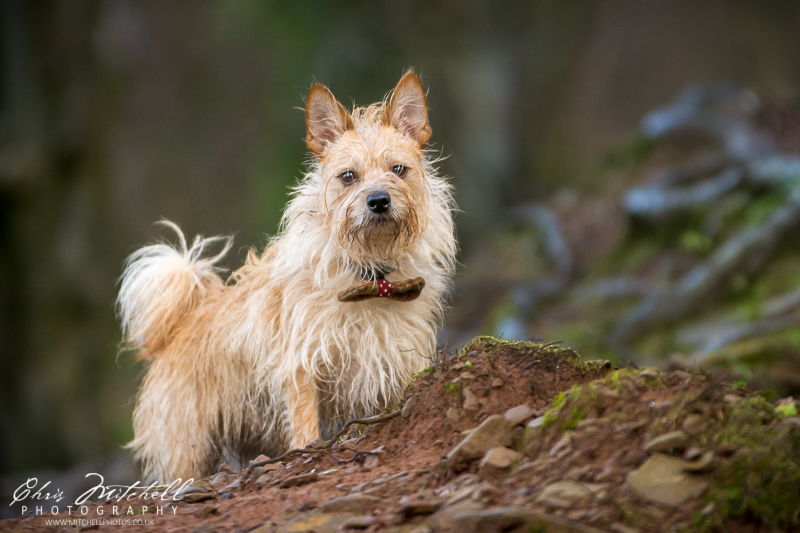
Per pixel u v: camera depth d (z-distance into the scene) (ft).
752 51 87.66
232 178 75.25
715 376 13.91
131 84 72.43
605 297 51.01
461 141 88.74
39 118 68.95
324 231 19.36
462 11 90.79
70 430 64.54
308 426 19.01
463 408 14.69
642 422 12.30
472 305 59.11
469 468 12.83
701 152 60.13
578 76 93.66
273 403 20.42
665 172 59.21
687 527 10.53
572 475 11.72
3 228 67.87
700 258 50.01
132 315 24.08
